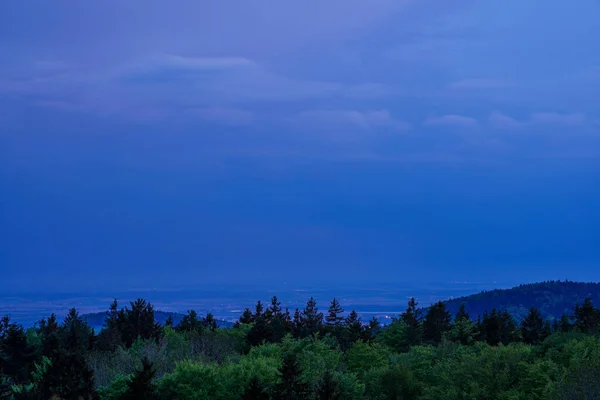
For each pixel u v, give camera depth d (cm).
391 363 8306
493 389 6181
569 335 7162
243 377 6247
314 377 6388
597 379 5259
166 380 6162
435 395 6512
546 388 5472
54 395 6719
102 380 7262
